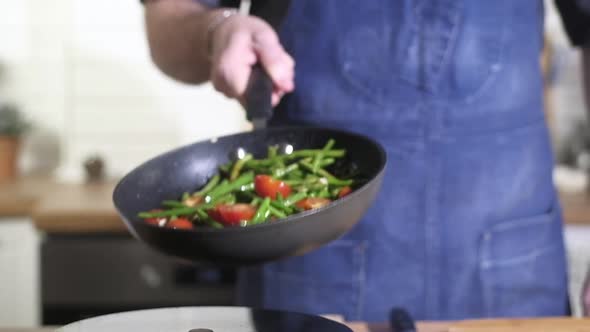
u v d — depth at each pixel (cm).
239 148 88
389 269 107
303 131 88
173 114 246
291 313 70
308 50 106
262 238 63
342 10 105
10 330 88
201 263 67
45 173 247
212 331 67
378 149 78
